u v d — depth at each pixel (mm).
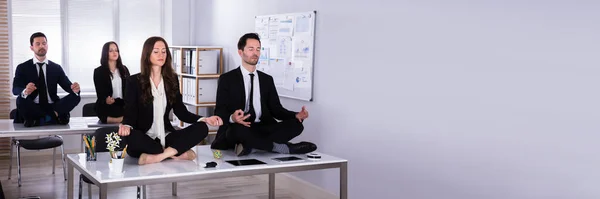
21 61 7742
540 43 3752
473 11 4180
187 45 8250
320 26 5703
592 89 3471
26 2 7707
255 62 4605
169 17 8281
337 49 5500
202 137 4031
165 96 4082
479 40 4148
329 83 5633
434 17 4492
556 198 3705
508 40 3949
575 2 3545
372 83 5121
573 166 3600
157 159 3871
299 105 6098
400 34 4805
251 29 6840
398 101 4863
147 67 4000
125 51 8320
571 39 3574
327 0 5590
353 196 5438
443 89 4449
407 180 4820
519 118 3904
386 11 4934
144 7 8375
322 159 4133
